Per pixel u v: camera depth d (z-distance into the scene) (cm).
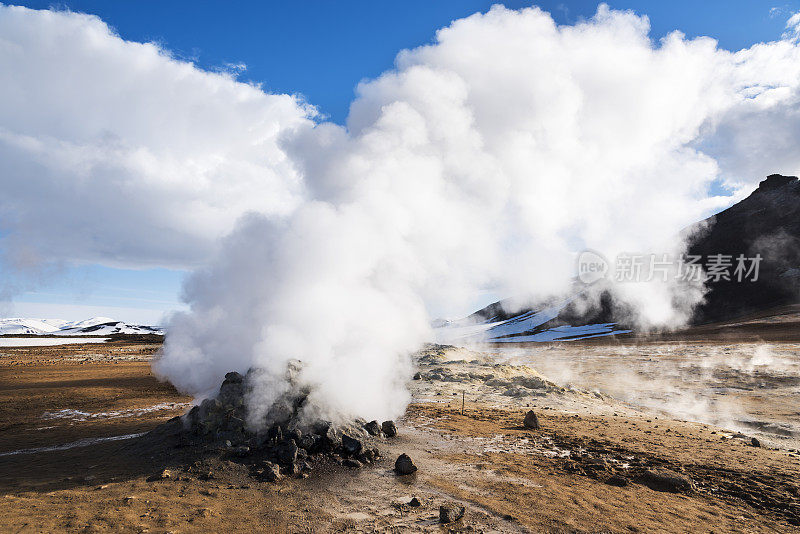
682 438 1908
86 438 1850
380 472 1330
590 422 2219
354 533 910
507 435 1867
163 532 848
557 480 1301
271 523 945
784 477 1377
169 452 1393
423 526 952
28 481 1194
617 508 1088
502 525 966
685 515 1064
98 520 885
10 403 2950
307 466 1301
